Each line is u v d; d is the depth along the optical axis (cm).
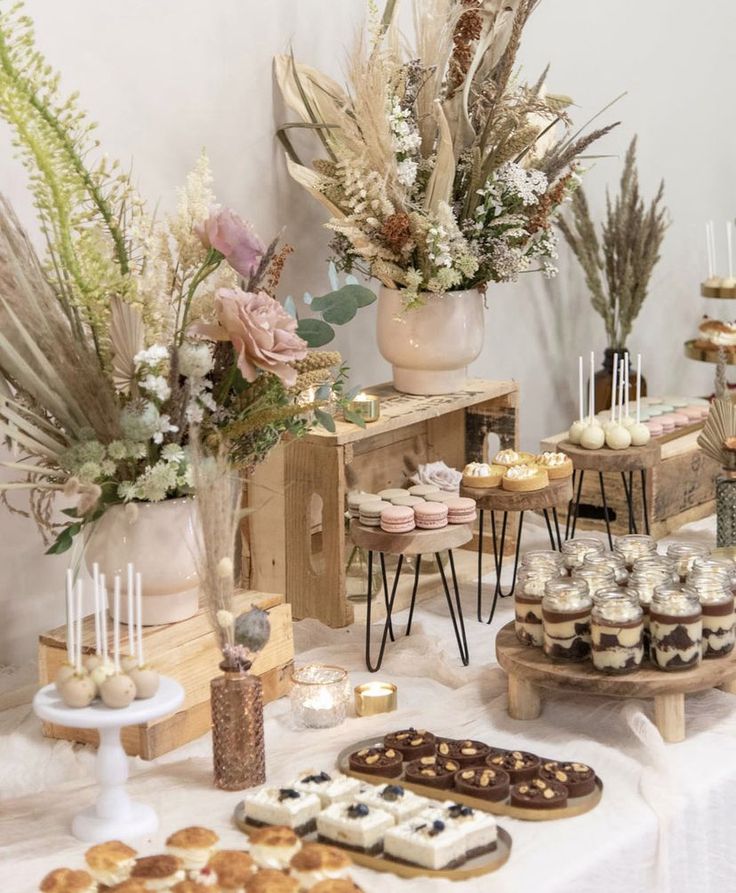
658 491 319
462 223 271
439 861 159
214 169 279
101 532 206
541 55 372
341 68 307
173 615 210
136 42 259
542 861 163
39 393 199
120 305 199
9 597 249
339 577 260
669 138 439
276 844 152
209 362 199
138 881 141
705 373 478
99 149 255
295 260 301
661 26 427
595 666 198
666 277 448
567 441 296
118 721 164
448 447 312
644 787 182
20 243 197
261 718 186
